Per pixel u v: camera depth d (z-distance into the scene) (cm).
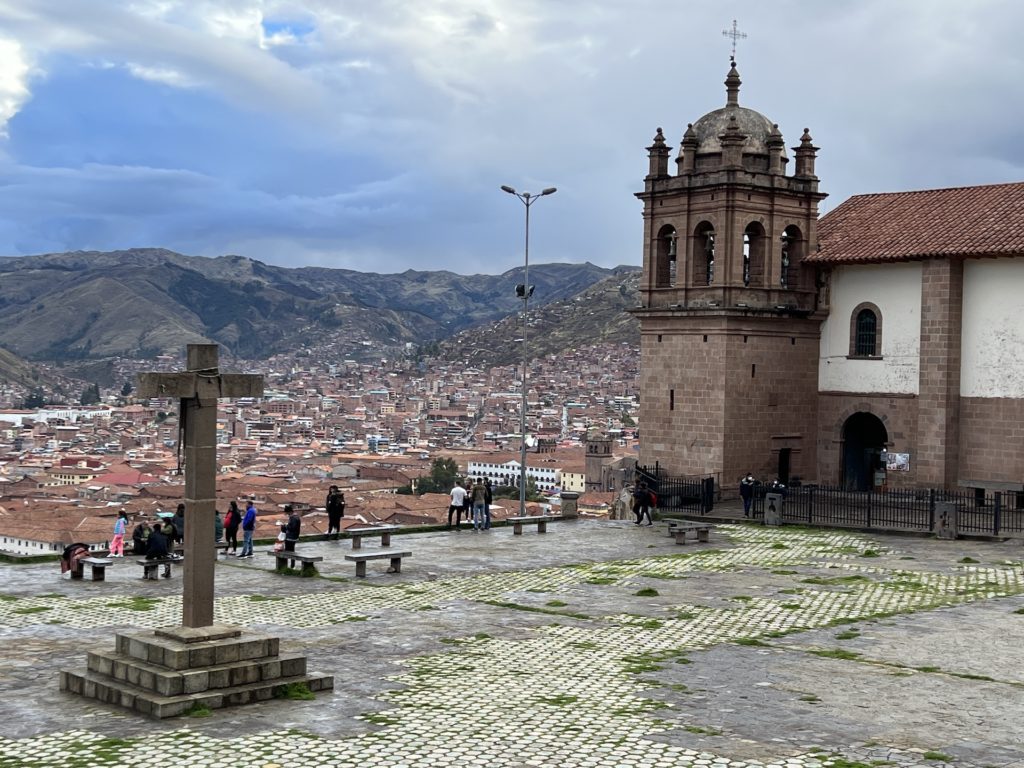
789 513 4550
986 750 1597
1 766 1459
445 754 1538
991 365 4600
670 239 5222
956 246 4603
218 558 3475
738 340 4912
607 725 1691
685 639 2342
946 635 2394
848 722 1730
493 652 2200
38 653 2144
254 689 1769
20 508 14200
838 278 5125
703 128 5153
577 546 3794
